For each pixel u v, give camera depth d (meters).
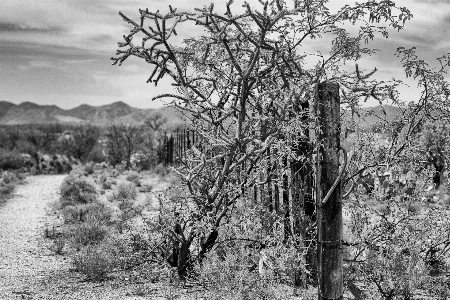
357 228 5.98
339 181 4.21
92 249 7.81
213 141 6.02
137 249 7.07
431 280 5.63
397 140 6.30
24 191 20.59
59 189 20.50
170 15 5.83
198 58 6.34
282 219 5.80
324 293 4.27
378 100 5.11
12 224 12.08
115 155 34.25
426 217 6.24
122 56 6.12
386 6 5.67
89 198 14.93
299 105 5.59
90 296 5.76
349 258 6.05
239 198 6.59
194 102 6.44
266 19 5.32
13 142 47.03
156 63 6.23
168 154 25.45
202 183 6.46
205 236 6.57
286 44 5.98
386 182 6.80
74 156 41.16
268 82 6.20
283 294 5.31
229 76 6.37
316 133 4.36
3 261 8.20
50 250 8.92
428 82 6.19
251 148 6.05
